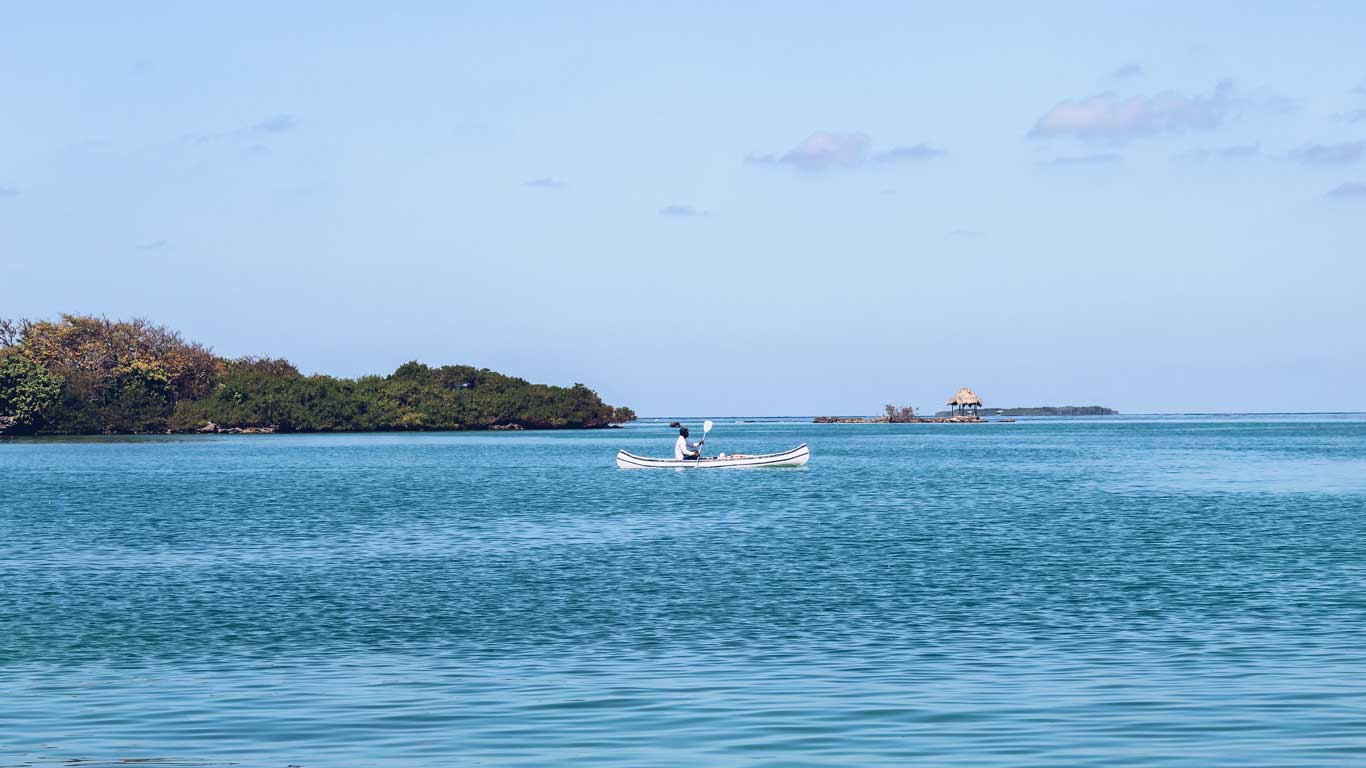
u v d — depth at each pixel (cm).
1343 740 2078
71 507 7294
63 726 2262
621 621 3347
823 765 1978
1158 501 7644
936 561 4634
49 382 19988
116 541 5416
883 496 8200
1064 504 7444
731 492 8638
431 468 11962
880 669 2700
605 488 9050
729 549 5062
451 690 2528
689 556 4828
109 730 2231
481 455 15138
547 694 2484
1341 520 6228
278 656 2895
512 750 2080
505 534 5706
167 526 6116
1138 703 2353
